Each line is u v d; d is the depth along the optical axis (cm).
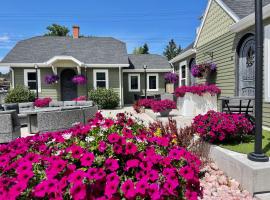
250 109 671
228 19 841
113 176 183
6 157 226
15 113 598
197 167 224
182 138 439
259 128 346
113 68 1642
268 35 642
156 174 195
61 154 219
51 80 1502
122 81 1723
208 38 1012
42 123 634
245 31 747
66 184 177
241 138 455
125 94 1873
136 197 177
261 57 345
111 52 1766
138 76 1881
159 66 1923
